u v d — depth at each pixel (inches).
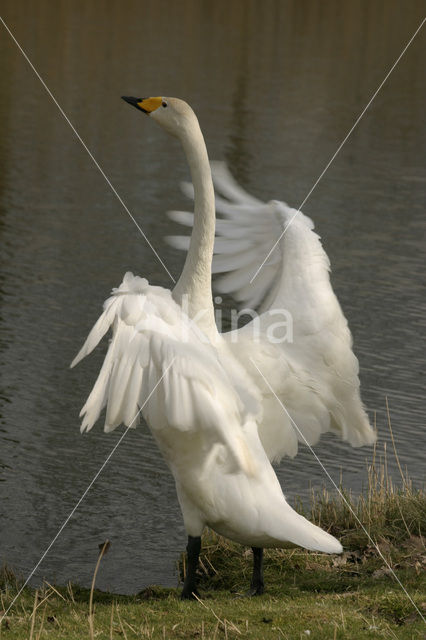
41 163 1165.1
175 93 1529.3
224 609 316.2
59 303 747.4
